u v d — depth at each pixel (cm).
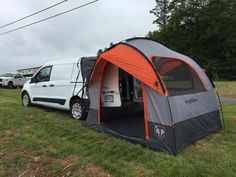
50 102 845
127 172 389
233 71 3788
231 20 3891
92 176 385
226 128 652
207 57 4012
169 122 466
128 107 725
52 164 428
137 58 515
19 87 2317
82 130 616
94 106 638
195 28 4244
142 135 541
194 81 613
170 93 500
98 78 632
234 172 385
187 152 467
